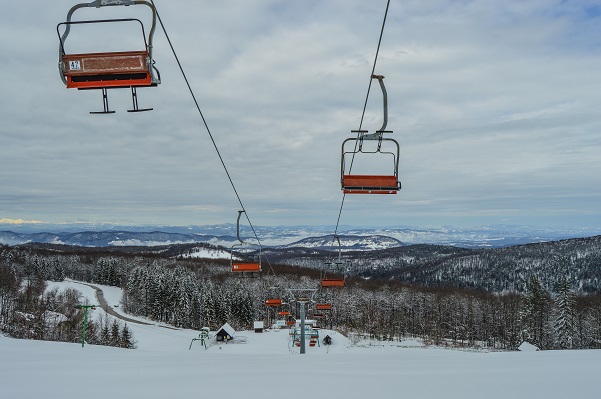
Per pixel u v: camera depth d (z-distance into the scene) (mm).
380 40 8641
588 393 4227
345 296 108688
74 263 191875
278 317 110438
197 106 11336
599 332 74750
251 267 21562
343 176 10000
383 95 9547
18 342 12555
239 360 7672
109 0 6398
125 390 4602
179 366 6621
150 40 6371
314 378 5254
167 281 111750
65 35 6516
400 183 10031
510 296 111375
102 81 6465
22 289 103750
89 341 57406
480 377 5254
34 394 4477
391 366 6621
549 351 9430
